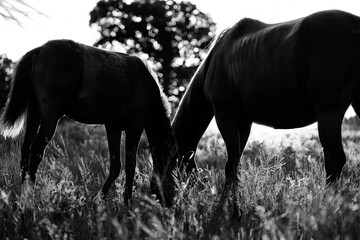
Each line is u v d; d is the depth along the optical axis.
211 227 3.41
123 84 5.51
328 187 3.81
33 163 4.65
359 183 4.85
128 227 3.47
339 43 3.98
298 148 8.98
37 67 4.88
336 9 4.19
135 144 5.66
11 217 3.50
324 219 2.94
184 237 2.89
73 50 5.04
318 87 4.03
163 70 47.22
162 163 5.67
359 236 2.88
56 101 4.86
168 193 4.95
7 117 4.90
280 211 3.83
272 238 2.77
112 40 47.47
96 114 5.29
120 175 5.79
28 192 3.76
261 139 10.92
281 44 4.30
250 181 4.35
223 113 5.02
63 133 12.52
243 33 4.91
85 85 5.07
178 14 47.81
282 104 4.40
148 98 5.79
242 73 4.69
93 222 3.43
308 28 4.11
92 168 6.86
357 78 4.06
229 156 4.91
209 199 4.38
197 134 5.78
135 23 46.84
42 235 3.19
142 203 3.25
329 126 4.02
